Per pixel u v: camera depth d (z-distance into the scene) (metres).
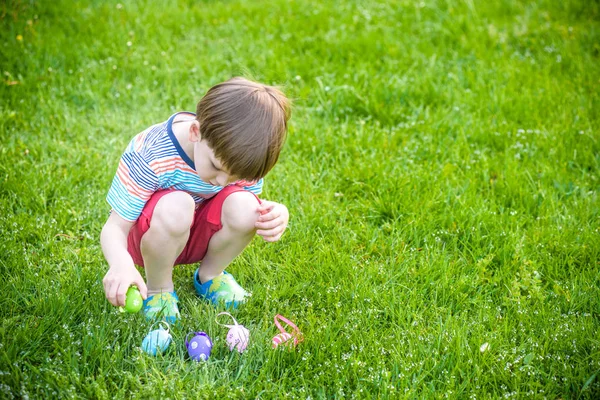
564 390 2.26
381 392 2.22
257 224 2.37
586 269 2.92
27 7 4.94
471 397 2.20
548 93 4.30
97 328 2.32
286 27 5.03
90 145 3.68
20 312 2.49
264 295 2.65
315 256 2.90
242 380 2.23
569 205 3.37
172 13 5.12
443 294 2.71
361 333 2.47
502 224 3.15
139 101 4.13
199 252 2.58
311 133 3.81
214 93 2.12
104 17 5.02
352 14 5.29
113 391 2.16
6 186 3.17
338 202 3.32
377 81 4.33
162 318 2.46
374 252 3.01
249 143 2.06
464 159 3.68
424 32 5.06
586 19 5.39
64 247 2.85
